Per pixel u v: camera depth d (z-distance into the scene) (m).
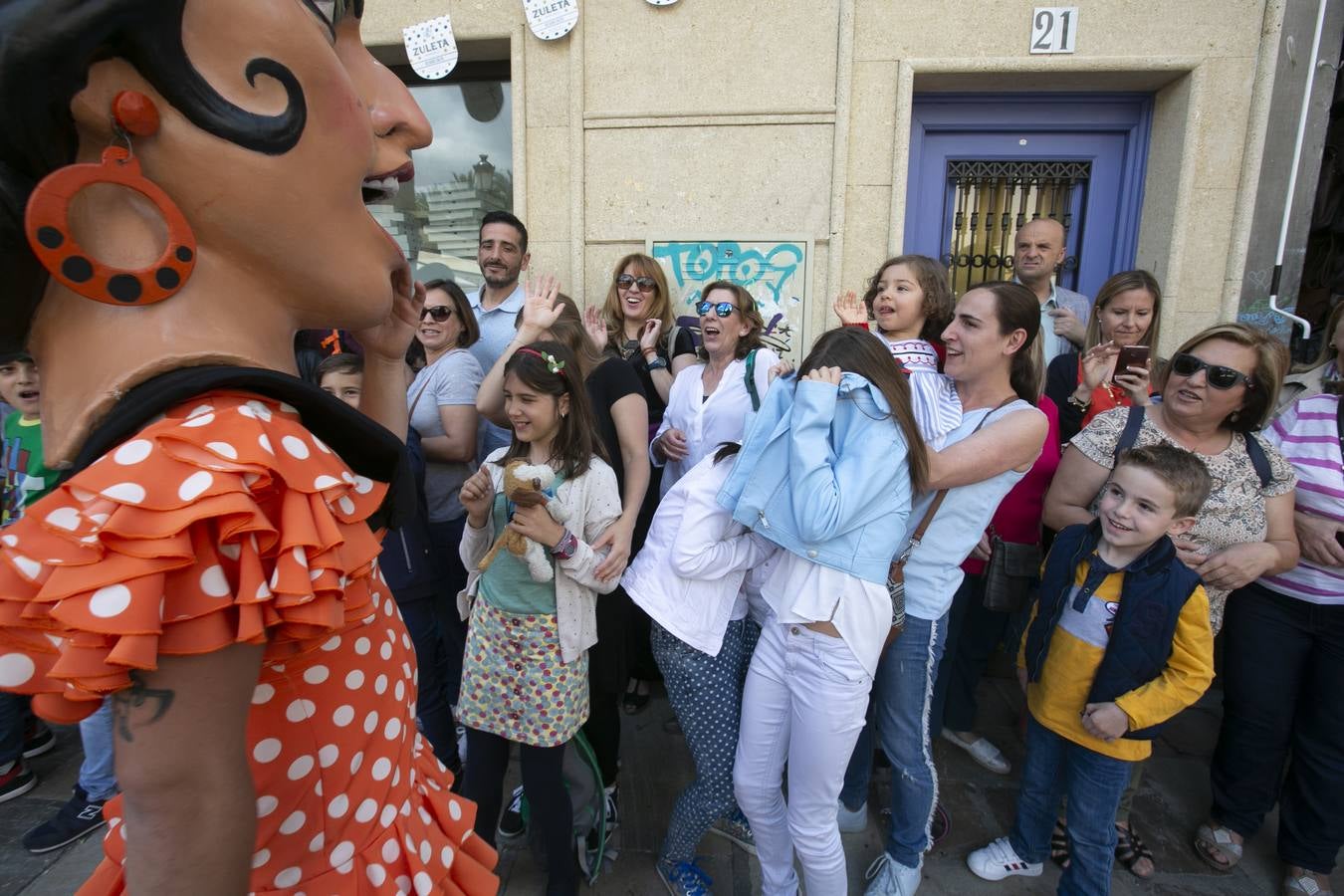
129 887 0.59
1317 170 3.21
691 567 1.75
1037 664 1.98
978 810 2.43
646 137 3.40
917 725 1.89
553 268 3.57
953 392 1.95
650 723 2.89
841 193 3.32
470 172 3.83
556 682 1.83
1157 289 2.63
